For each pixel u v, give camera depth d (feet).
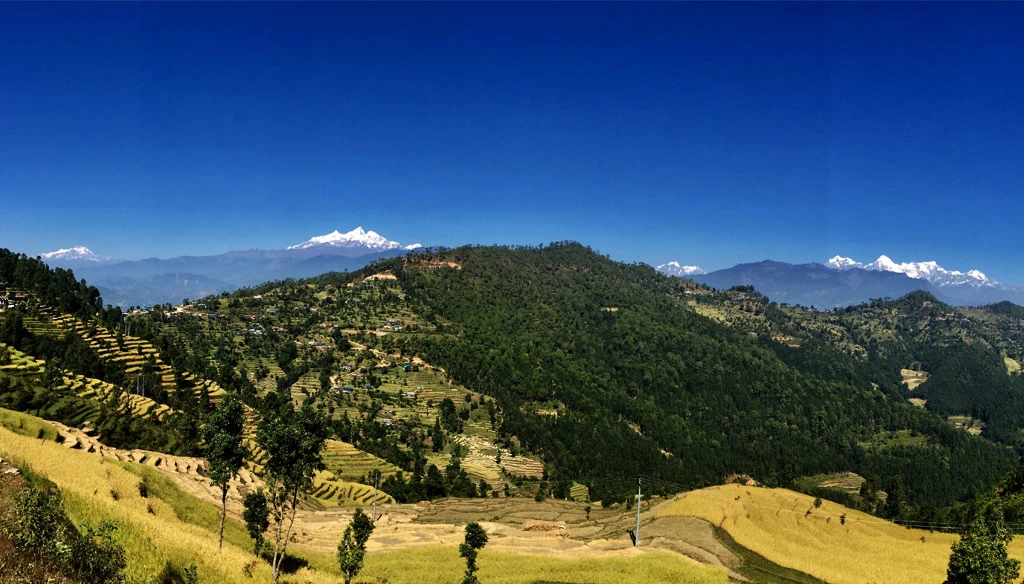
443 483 472.44
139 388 465.88
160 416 404.57
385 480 456.45
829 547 251.39
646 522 284.41
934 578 218.59
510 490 521.65
